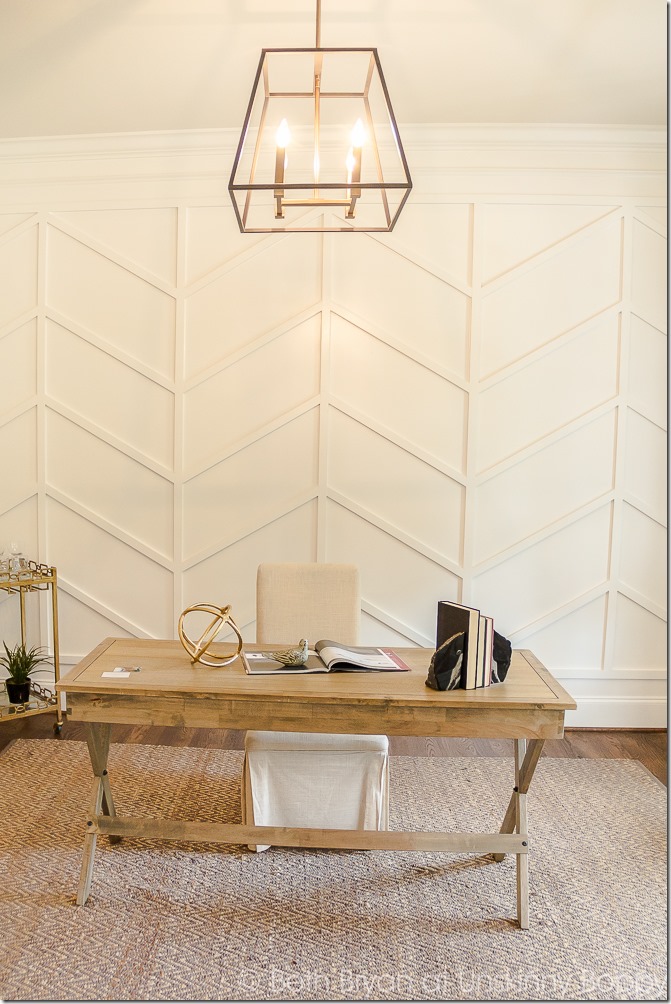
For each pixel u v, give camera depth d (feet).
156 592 14.32
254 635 14.23
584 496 13.89
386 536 14.02
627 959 7.79
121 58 10.76
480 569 13.94
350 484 13.98
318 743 9.46
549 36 10.15
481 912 8.52
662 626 14.05
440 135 13.32
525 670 9.16
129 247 13.99
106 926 8.09
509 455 13.84
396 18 9.71
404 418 13.88
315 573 10.54
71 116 12.75
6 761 12.10
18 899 8.51
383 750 9.53
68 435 14.23
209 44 10.36
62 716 13.75
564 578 14.01
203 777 11.60
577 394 13.80
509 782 11.82
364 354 13.84
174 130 13.33
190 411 14.05
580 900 8.80
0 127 13.19
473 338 13.71
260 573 10.52
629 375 13.75
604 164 13.52
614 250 13.69
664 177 13.55
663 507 13.84
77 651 14.51
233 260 13.83
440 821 10.47
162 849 9.60
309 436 13.97
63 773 11.69
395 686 8.39
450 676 8.28
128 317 14.03
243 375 13.96
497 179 13.62
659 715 14.11
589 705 14.15
